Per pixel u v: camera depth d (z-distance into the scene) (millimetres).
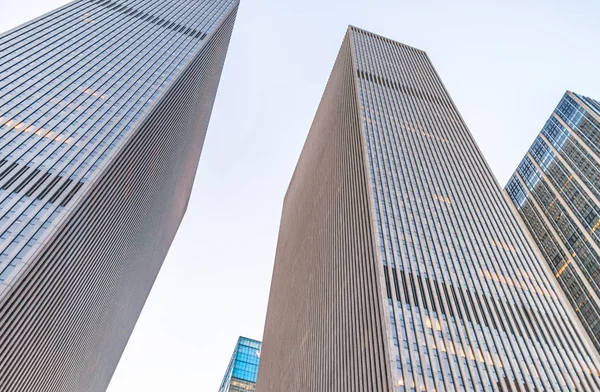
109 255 91250
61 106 86188
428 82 153250
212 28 149375
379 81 141500
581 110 185500
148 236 123250
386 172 97562
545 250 175250
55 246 64188
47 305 67125
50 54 99062
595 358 68000
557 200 178500
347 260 88500
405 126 119750
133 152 90125
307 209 152625
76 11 121500
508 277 79938
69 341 80875
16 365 62531
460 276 76000
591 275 146875
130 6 138250
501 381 58531
